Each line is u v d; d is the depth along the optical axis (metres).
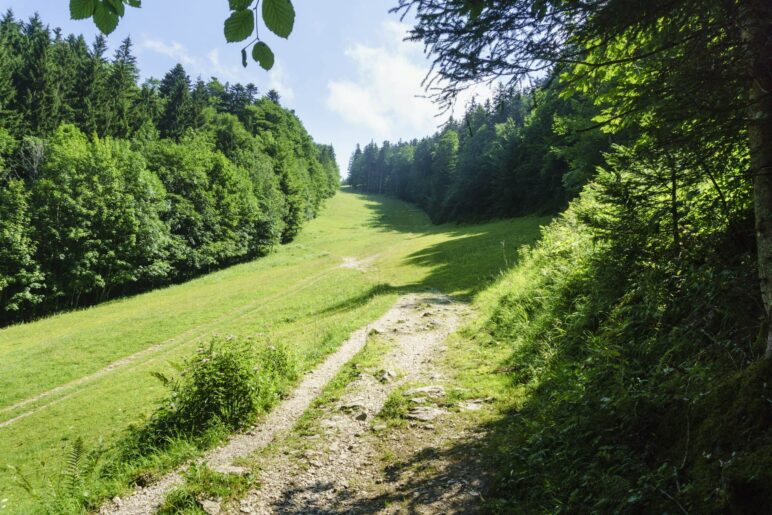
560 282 10.59
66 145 37.78
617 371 5.43
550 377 7.20
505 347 10.23
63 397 15.24
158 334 22.23
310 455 6.48
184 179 46.44
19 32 54.69
